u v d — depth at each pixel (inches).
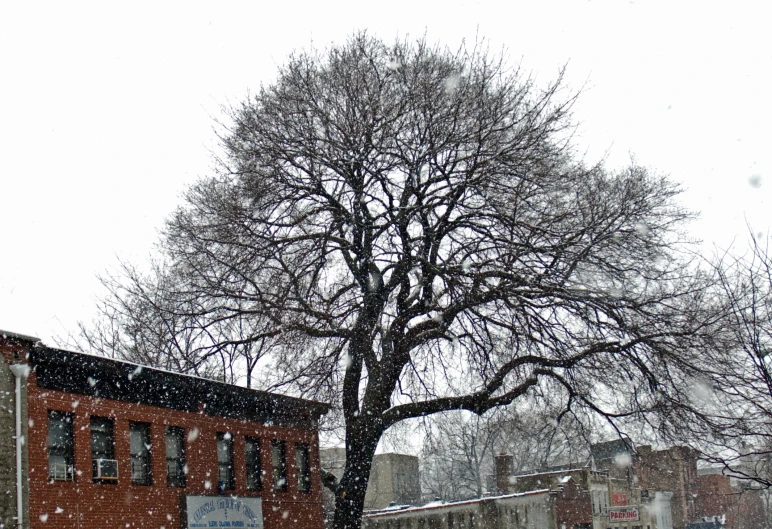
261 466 1045.8
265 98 1005.2
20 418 717.3
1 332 710.5
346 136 942.4
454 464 2896.2
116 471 812.0
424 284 1001.5
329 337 1019.3
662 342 874.1
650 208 926.4
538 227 902.4
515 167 926.4
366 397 1008.2
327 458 2511.1
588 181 965.2
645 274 919.0
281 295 948.0
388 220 1003.3
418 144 964.0
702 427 858.1
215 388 962.1
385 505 2512.3
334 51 1025.5
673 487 2583.7
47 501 731.4
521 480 1862.7
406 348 1024.2
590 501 1827.0
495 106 959.0
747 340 788.6
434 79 976.3
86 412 799.1
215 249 983.6
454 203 975.6
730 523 2647.6
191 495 900.6
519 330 938.1
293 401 1112.2
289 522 1075.9
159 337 1045.8
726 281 807.1
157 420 887.1
